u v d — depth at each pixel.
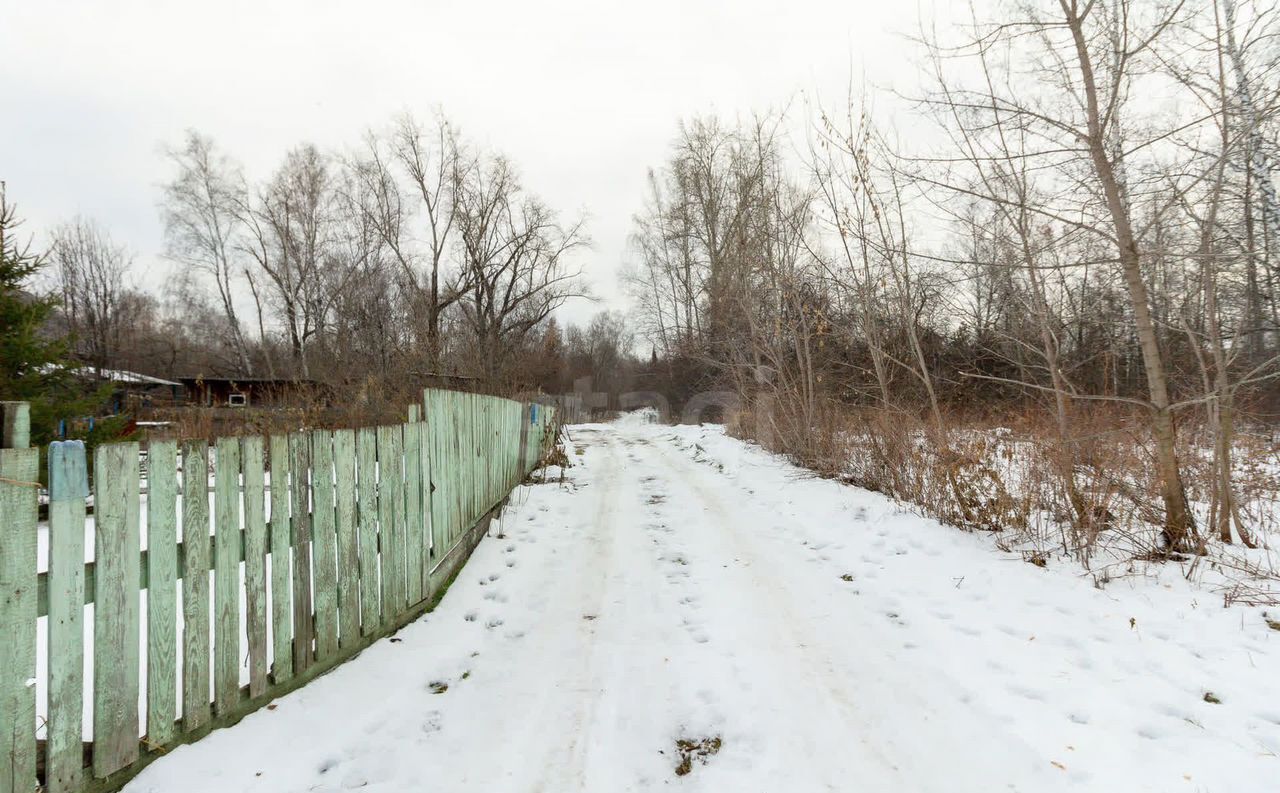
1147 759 2.38
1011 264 5.28
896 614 4.06
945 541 5.50
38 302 8.06
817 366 11.98
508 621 4.05
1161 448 4.77
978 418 9.28
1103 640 3.41
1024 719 2.72
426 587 4.25
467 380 17.19
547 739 2.69
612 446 17.80
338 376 15.01
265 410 12.20
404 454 4.02
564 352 48.59
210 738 2.42
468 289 26.67
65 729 1.90
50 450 1.87
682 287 32.22
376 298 23.39
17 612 1.77
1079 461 5.54
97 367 25.59
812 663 3.38
